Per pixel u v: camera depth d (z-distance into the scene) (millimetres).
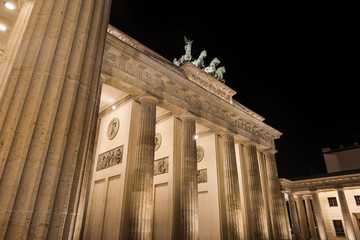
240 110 46375
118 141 34031
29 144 8016
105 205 31766
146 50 38938
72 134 9086
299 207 73688
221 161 44469
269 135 56188
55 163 8312
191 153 35500
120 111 35781
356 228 66312
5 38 17906
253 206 45000
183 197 33188
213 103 41562
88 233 32594
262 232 43000
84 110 9766
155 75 34031
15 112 8344
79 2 10828
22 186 7598
